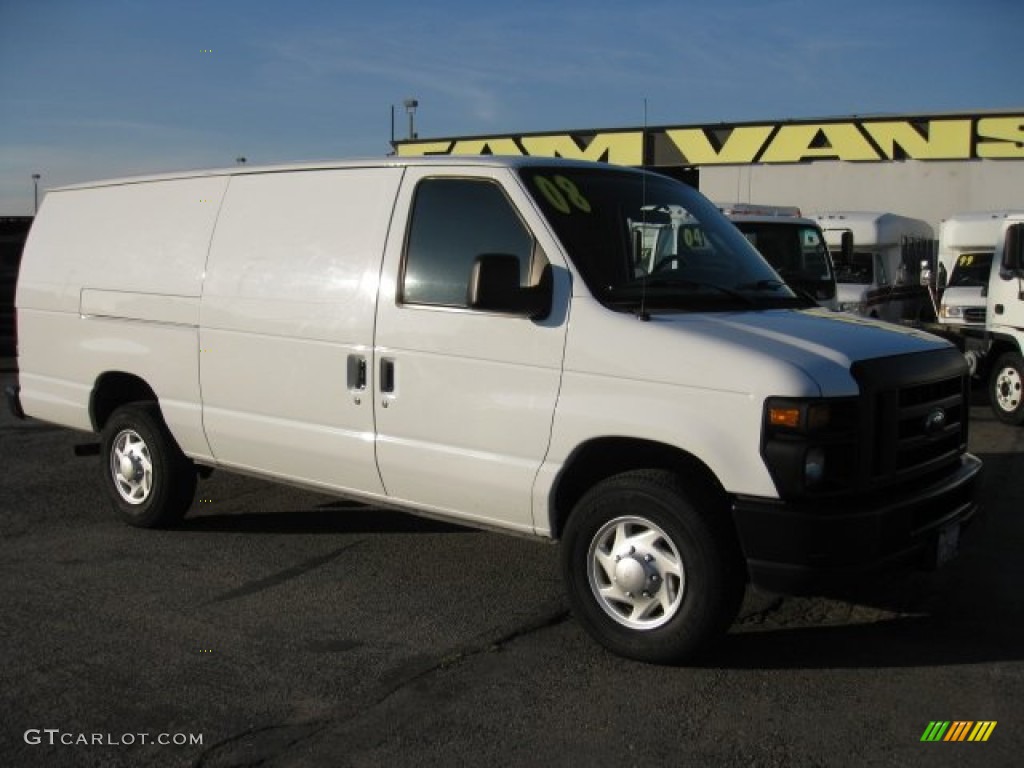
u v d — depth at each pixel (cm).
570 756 377
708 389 427
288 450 577
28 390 744
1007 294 1170
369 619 516
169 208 652
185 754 378
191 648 477
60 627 503
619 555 455
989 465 905
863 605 536
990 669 454
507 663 461
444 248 514
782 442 411
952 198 2580
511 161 507
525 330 477
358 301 538
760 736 392
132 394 712
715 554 430
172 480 662
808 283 1141
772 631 499
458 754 379
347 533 673
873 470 432
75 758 374
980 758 375
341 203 561
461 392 498
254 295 587
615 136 2869
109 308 674
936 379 469
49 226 738
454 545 645
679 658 445
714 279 522
